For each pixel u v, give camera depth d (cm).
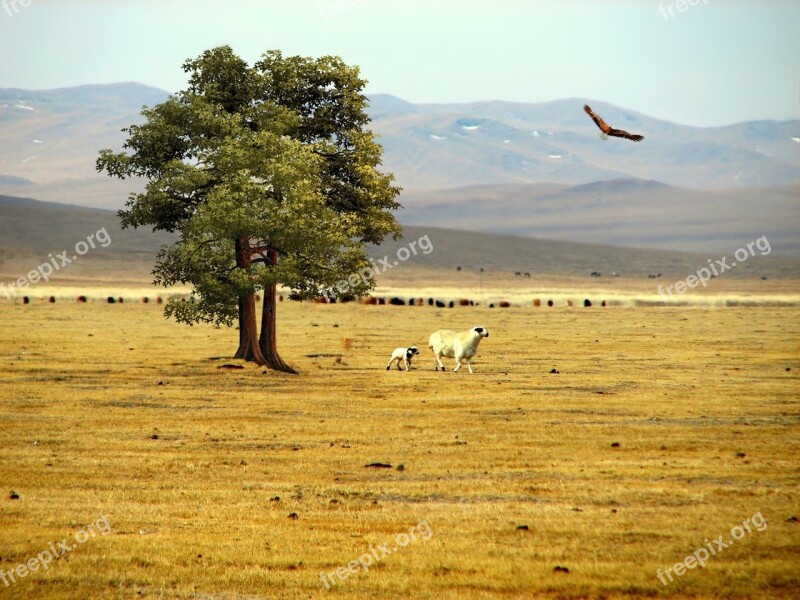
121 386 15062
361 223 19400
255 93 18938
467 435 10944
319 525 7100
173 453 9888
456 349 17638
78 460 9456
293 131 19225
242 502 7806
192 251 17250
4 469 8969
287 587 5784
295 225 17212
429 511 7488
